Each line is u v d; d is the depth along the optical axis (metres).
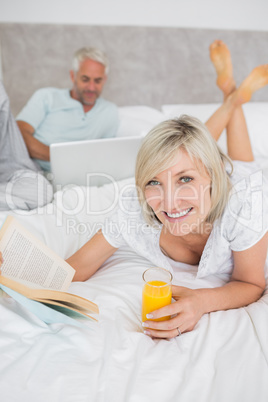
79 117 2.23
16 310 0.84
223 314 0.86
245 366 0.71
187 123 0.85
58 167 1.50
